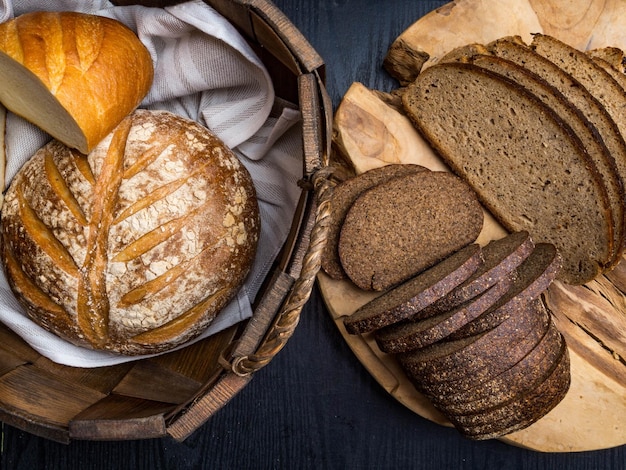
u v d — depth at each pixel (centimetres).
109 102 44
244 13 44
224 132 51
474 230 55
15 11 50
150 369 51
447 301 50
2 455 59
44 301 46
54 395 48
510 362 50
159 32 48
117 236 44
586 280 55
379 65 59
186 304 46
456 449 60
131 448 59
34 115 46
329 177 42
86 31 45
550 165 53
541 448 56
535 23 55
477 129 54
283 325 38
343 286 55
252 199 49
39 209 46
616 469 60
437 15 55
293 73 48
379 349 55
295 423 59
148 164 45
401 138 56
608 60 55
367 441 59
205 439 59
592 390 56
